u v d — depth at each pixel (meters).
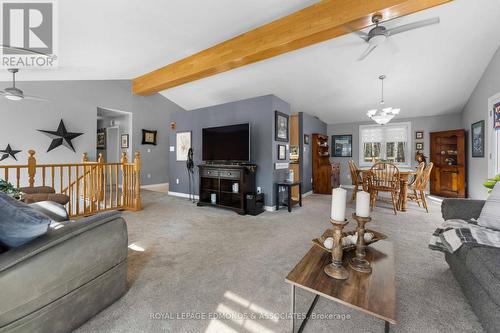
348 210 4.03
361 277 1.14
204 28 3.02
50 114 4.84
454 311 1.39
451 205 1.94
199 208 4.20
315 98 5.27
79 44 3.16
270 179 4.04
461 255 1.41
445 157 5.58
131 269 1.91
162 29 2.97
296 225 3.16
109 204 4.37
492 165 3.77
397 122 6.41
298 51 3.68
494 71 3.58
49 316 1.10
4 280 0.94
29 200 2.46
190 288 1.64
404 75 4.21
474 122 4.60
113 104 5.88
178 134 5.53
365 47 3.47
